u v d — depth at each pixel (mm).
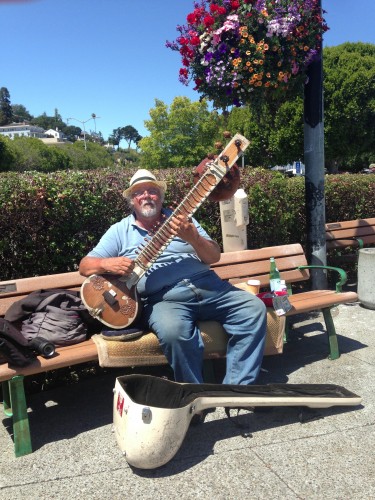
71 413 3039
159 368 3773
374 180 6551
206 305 3023
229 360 3000
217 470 2361
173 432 2285
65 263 3797
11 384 2516
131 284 2859
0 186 3453
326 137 19812
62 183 3697
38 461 2490
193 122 44500
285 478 2287
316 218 4879
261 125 4430
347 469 2346
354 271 6465
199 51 3793
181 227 2885
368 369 3541
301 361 3750
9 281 3135
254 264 4141
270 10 3658
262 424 2783
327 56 19828
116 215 3955
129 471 2379
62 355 2637
